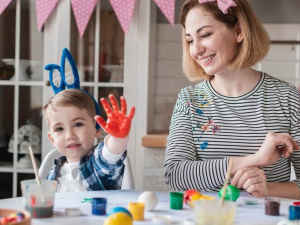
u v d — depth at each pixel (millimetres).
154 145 2883
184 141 1719
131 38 3066
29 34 3176
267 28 3318
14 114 3209
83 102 1706
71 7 3109
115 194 1544
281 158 1708
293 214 1229
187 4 1748
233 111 1730
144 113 3061
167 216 1230
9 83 3207
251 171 1518
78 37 3119
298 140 1704
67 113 1676
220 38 1681
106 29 3107
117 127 1378
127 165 1893
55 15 3127
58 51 3127
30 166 3195
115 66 3100
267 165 1559
